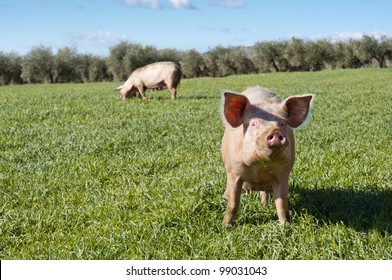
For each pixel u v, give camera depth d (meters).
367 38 75.75
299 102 6.23
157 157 10.85
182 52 84.56
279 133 5.58
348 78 43.22
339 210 7.12
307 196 7.66
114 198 8.36
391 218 6.84
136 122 15.91
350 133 13.31
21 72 84.75
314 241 6.14
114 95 27.33
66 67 84.25
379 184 8.43
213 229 6.80
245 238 6.37
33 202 8.21
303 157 10.24
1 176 9.49
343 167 9.39
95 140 12.70
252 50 80.81
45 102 22.70
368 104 20.23
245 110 6.22
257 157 5.89
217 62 80.00
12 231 7.09
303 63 78.25
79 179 9.41
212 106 20.14
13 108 20.19
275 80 44.88
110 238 6.51
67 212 7.63
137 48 82.56
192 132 13.73
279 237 6.37
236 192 6.73
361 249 5.88
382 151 11.25
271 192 7.60
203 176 9.16
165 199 7.89
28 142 12.84
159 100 22.88
